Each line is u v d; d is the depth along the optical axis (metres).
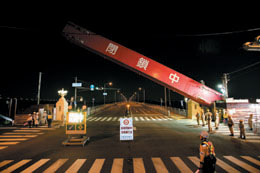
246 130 14.16
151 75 15.45
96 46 15.88
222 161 6.71
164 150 8.33
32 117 16.72
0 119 20.81
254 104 17.31
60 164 6.43
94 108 39.62
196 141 10.33
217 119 14.84
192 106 24.33
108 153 7.85
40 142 10.14
